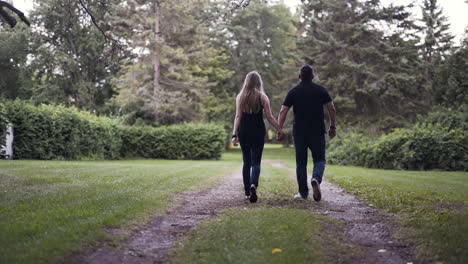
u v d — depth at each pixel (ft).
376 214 16.21
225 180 30.40
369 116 102.01
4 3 25.85
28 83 119.85
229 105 147.54
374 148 60.49
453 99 75.15
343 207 17.78
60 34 116.57
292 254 10.46
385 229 13.60
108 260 10.16
